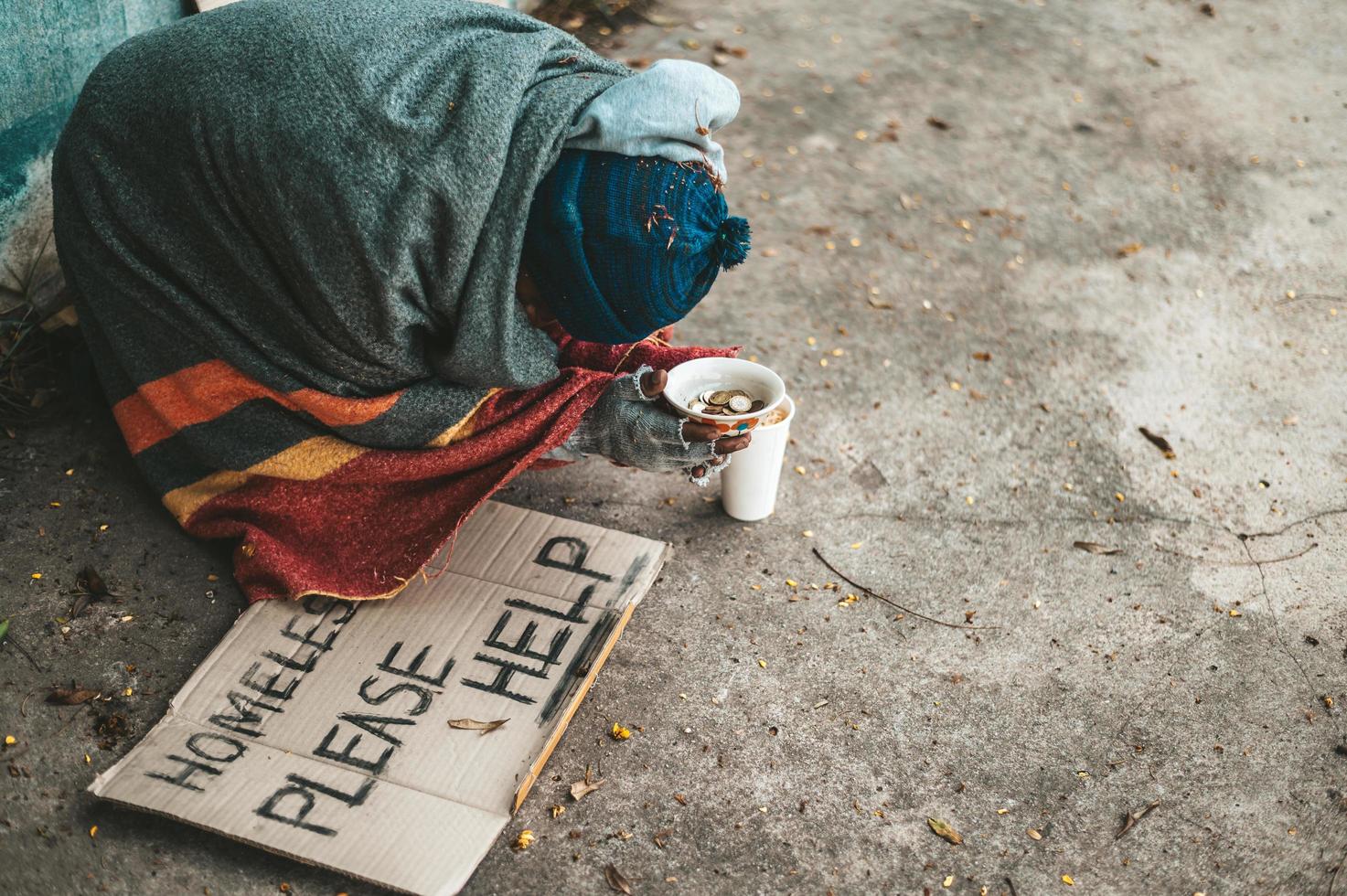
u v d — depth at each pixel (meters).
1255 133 4.77
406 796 2.04
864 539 2.76
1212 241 4.05
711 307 3.50
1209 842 2.15
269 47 2.00
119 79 2.12
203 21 2.14
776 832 2.11
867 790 2.20
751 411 2.39
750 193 4.07
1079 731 2.34
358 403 2.25
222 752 2.10
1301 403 3.31
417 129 1.95
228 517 2.51
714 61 4.84
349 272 2.02
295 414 2.38
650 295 2.10
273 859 1.99
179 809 1.99
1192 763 2.29
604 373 2.46
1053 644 2.53
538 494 2.80
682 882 2.02
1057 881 2.07
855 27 5.27
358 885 1.96
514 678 2.27
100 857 1.99
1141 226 4.11
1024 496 2.92
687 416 2.36
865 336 3.44
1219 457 3.09
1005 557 2.74
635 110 2.00
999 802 2.20
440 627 2.37
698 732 2.27
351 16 2.05
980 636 2.53
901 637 2.51
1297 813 2.21
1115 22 5.58
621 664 2.39
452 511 2.44
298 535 2.46
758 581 2.62
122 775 2.04
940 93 4.82
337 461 2.37
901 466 2.98
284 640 2.32
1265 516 2.91
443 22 2.10
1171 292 3.77
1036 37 5.36
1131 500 2.93
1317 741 2.35
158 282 2.21
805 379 3.25
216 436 2.41
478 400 2.33
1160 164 4.49
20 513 2.58
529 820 2.09
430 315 2.16
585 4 5.08
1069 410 3.22
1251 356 3.50
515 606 2.42
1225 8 5.82
